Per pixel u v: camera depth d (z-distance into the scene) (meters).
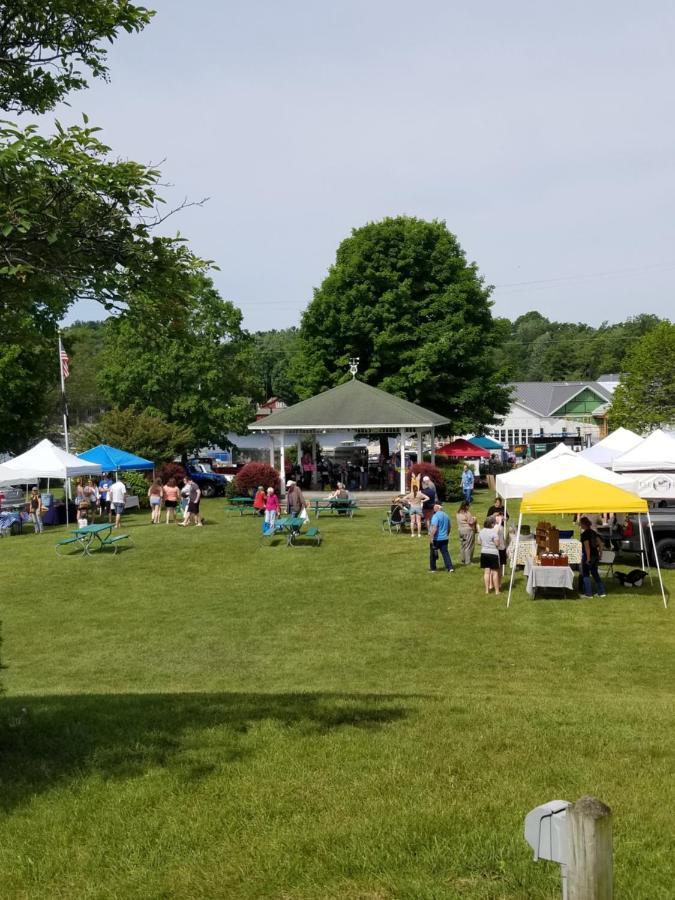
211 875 5.29
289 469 42.88
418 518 27.80
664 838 5.69
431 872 5.22
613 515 23.84
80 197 7.16
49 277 7.45
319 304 50.19
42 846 5.77
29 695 11.62
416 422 37.47
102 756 7.61
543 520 32.84
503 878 5.09
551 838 3.70
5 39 7.99
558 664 14.11
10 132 6.84
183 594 20.52
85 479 40.34
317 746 7.85
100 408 92.12
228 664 14.71
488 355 51.22
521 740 8.07
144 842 5.79
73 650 15.92
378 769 7.17
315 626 17.19
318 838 5.73
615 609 17.72
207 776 7.02
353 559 24.06
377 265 49.75
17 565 24.83
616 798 6.45
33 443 67.12
